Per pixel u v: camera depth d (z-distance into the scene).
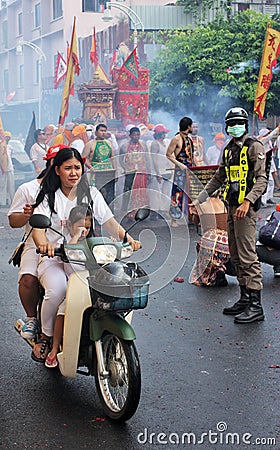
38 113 35.62
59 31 35.31
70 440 4.13
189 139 10.97
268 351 5.72
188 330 6.31
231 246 6.71
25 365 5.42
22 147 18.48
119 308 4.12
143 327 6.42
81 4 34.28
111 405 4.42
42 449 4.01
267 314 6.84
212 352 5.70
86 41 30.53
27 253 5.05
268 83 13.90
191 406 4.60
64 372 4.59
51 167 4.69
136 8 27.77
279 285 8.08
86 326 4.51
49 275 4.71
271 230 8.20
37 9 37.91
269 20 22.48
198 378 5.11
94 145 11.41
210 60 21.88
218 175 6.77
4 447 4.04
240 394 4.81
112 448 4.02
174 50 22.84
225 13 27.41
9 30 41.72
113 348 4.46
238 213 6.32
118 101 18.62
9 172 15.33
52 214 4.66
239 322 6.50
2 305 7.26
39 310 5.04
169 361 5.48
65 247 4.25
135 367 4.17
